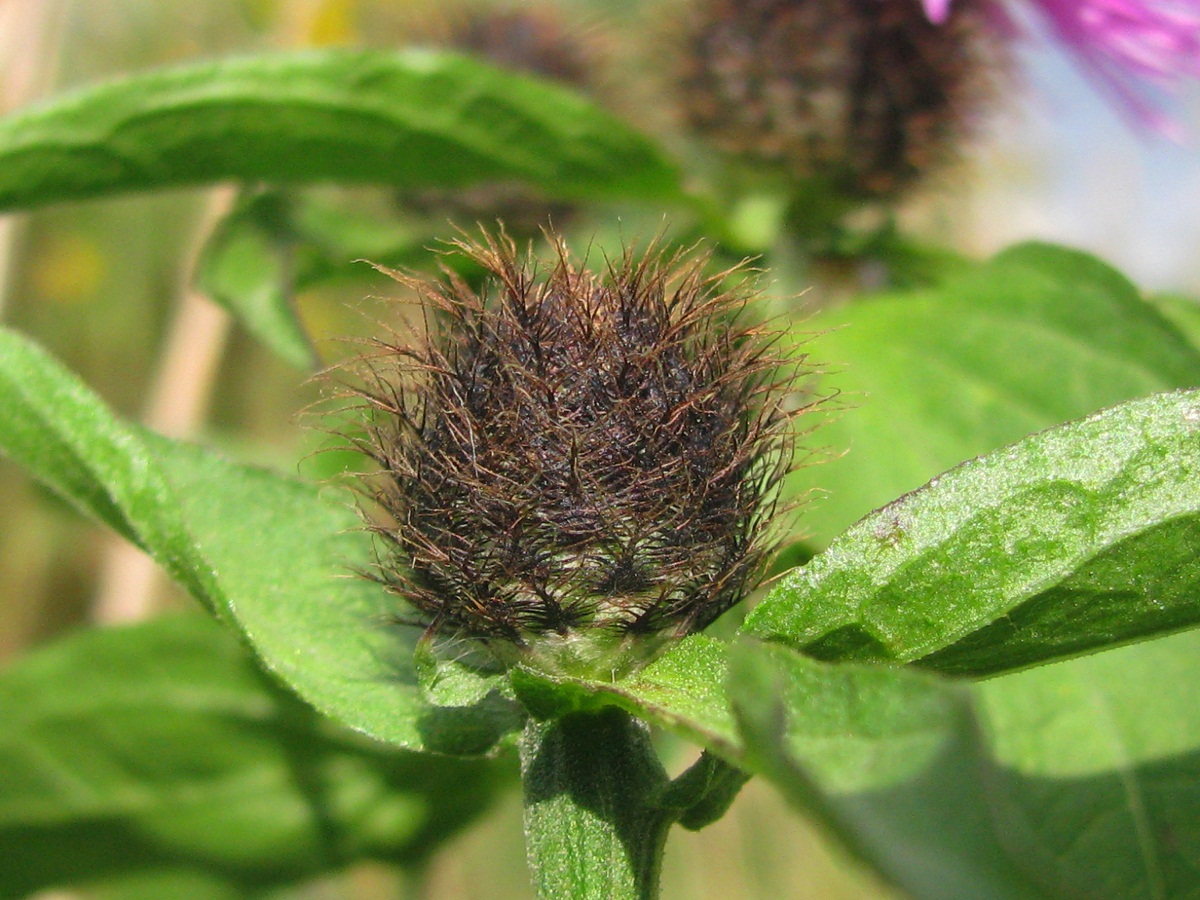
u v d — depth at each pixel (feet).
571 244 0.29
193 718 0.29
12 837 0.29
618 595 0.15
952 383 0.22
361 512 0.16
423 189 0.27
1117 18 0.27
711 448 0.15
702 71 0.29
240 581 0.17
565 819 0.15
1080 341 0.22
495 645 0.15
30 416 0.16
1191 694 0.18
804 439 0.20
